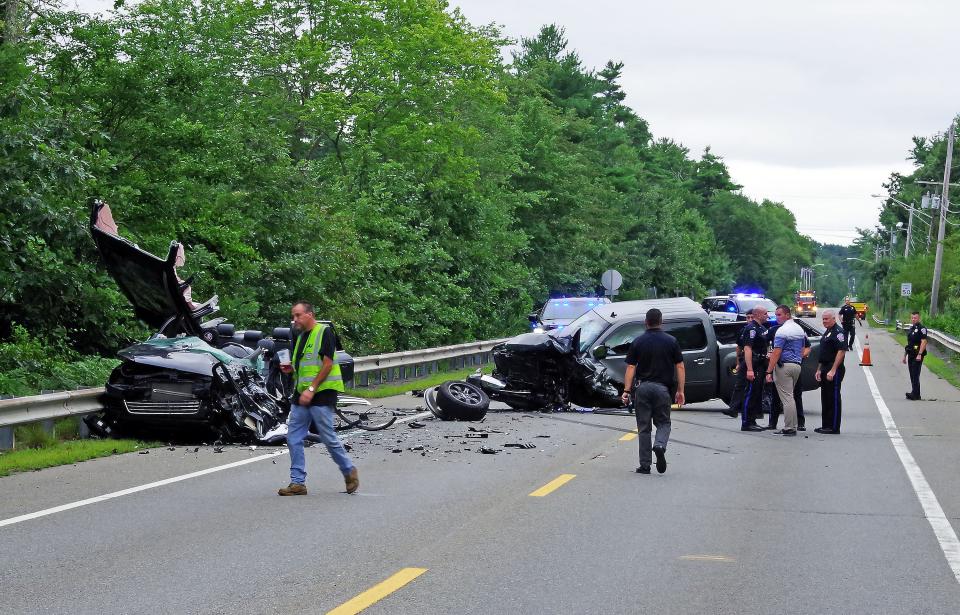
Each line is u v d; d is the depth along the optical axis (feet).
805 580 25.18
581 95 267.18
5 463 40.91
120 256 49.96
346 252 95.81
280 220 91.66
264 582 24.32
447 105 140.36
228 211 86.48
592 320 71.56
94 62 79.92
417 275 119.65
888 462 46.73
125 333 67.31
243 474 40.47
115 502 34.47
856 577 25.53
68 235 62.23
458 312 122.52
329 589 23.72
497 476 40.83
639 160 341.41
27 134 60.95
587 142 245.65
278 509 33.50
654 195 271.28
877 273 402.52
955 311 182.09
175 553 27.25
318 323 37.29
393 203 118.83
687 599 23.30
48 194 63.10
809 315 349.00
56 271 62.54
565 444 51.26
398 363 87.97
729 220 483.51
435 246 125.70
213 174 85.71
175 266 49.70
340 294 96.43
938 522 32.58
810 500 36.47
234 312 82.64
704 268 351.46
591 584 24.47
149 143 80.64
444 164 131.34
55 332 64.54
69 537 29.12
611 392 67.31
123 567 25.70
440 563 26.37
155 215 79.61
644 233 259.60
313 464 43.39
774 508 34.81
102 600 22.70
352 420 57.88
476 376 68.13
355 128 130.72
